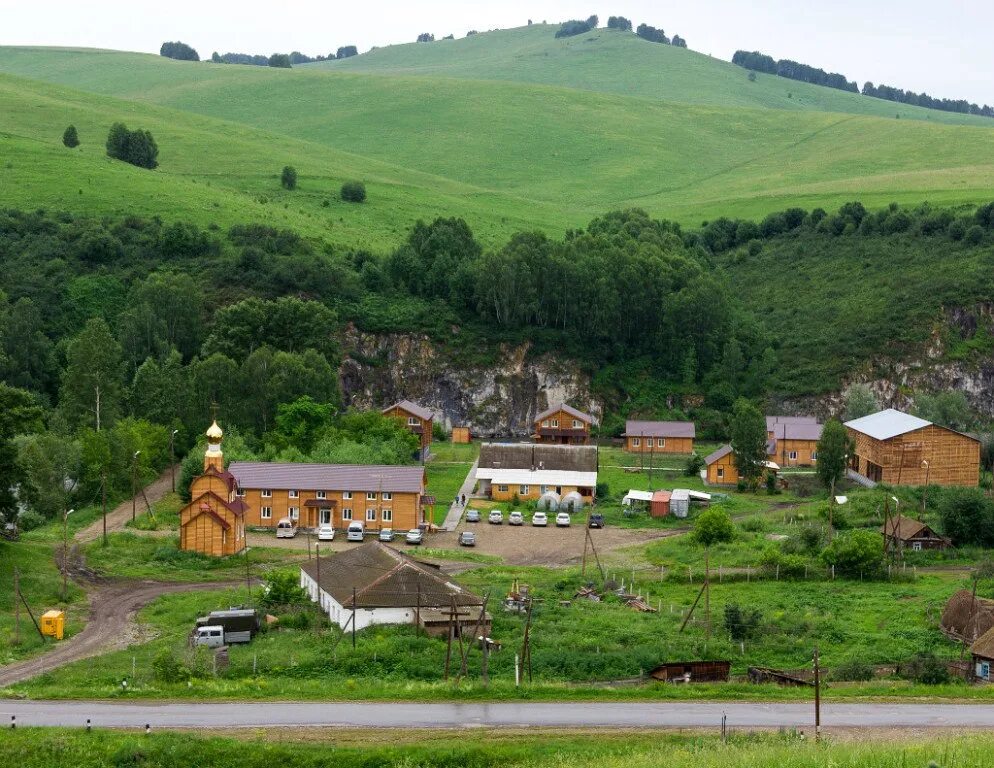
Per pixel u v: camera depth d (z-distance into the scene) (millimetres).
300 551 138750
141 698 81125
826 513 154500
